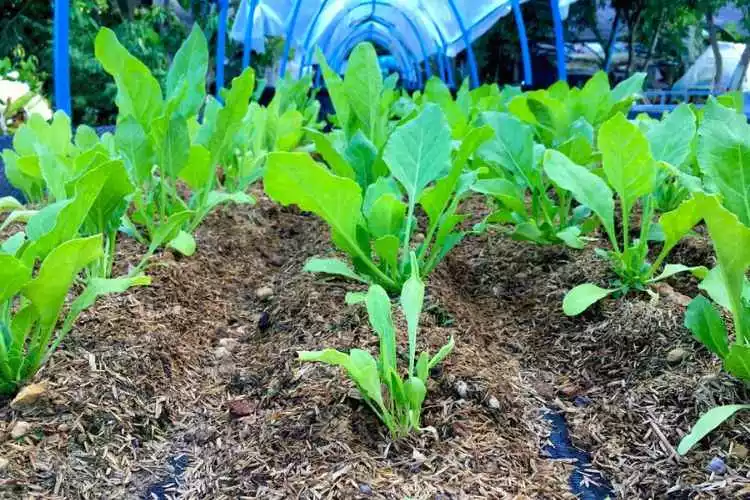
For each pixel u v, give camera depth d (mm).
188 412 1142
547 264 1729
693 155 1851
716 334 1038
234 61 6809
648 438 1034
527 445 1042
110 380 1114
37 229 1032
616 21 7793
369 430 1013
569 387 1240
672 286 1572
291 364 1218
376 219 1327
